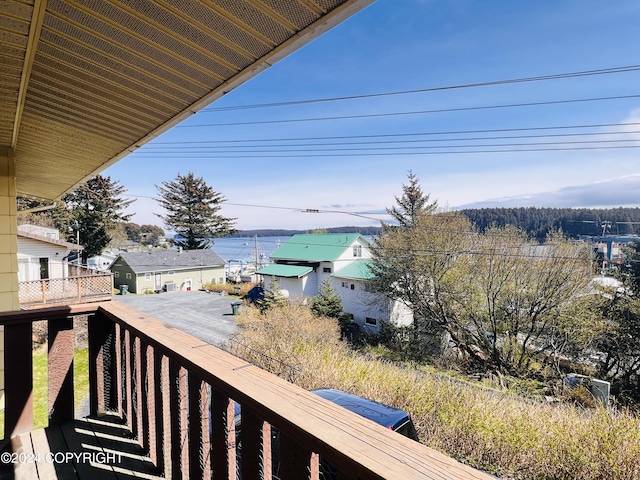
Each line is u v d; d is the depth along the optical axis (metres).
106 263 27.53
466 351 12.62
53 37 1.57
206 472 0.96
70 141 3.21
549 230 12.19
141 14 1.38
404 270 14.03
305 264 19.64
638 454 4.25
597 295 10.81
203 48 1.59
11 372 1.43
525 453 4.60
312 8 1.26
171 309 16.97
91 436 1.44
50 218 23.19
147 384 1.28
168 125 2.57
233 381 0.79
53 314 1.51
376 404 3.16
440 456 0.49
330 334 11.53
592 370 10.49
